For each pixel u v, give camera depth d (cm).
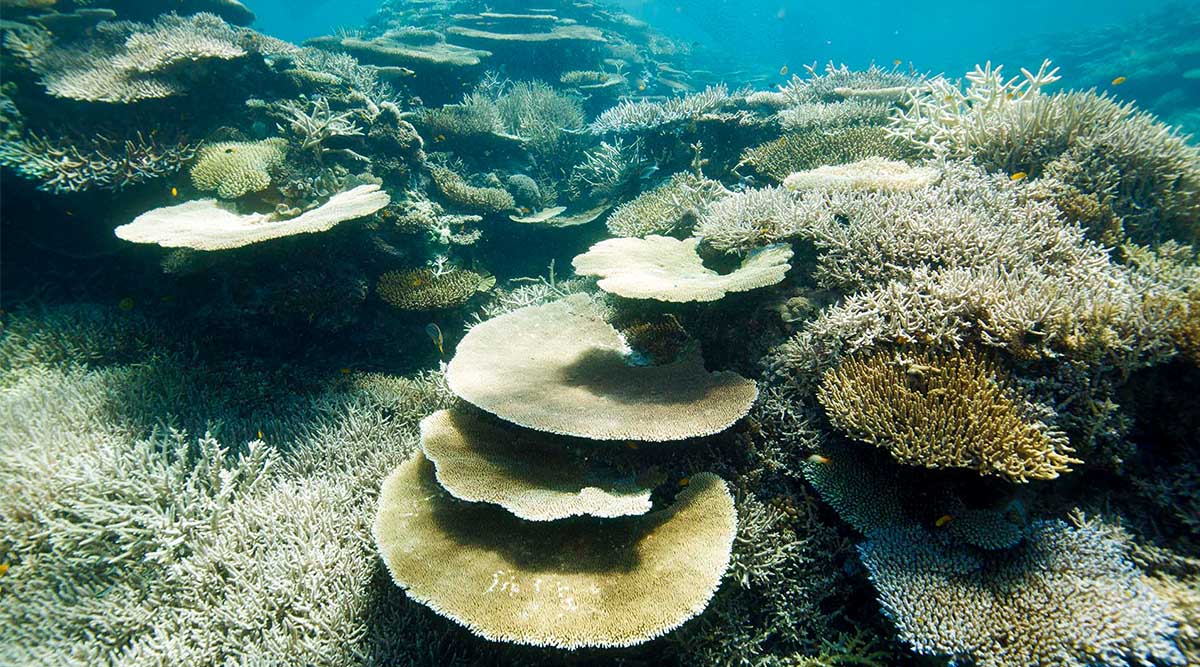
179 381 591
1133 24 3325
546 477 362
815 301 458
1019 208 491
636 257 523
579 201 1124
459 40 1566
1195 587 310
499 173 1057
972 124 625
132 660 327
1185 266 458
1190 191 520
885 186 534
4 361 624
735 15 4775
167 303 709
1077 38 3681
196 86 772
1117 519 345
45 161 678
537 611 301
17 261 779
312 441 515
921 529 339
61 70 755
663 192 809
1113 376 364
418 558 334
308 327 662
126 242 735
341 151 763
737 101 991
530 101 1302
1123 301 369
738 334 469
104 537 388
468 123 1038
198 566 376
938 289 394
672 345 480
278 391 614
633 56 1966
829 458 383
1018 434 320
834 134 770
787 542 372
